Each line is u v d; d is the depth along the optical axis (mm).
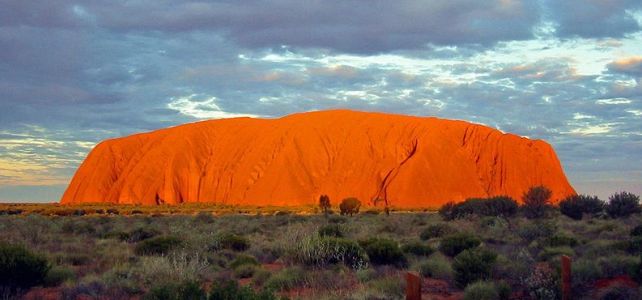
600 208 44875
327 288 13984
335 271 16625
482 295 12641
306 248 18203
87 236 32312
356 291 13047
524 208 43344
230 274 16844
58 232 34750
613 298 12516
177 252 19766
